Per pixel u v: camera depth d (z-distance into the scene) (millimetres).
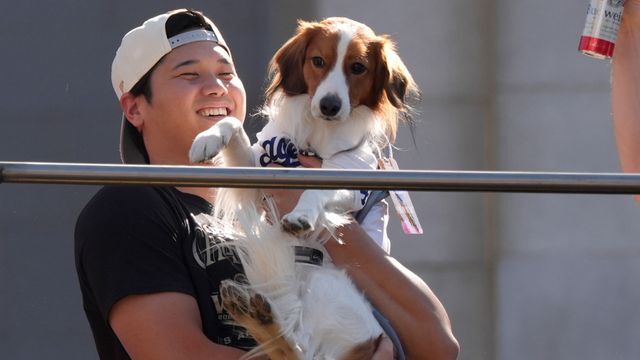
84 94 12812
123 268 6410
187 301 6414
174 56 7332
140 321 6324
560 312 13297
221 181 5336
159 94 7316
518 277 13281
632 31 7020
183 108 7258
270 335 6262
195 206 7023
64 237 12445
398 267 6969
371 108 7426
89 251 6535
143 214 6543
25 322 12289
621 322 13312
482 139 13469
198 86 7285
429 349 6902
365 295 6930
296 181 5355
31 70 12797
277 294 6574
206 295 6562
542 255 13297
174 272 6469
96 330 6711
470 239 13250
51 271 12391
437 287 13172
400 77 7590
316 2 13078
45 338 12312
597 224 13398
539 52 13539
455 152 13453
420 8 13453
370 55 7383
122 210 6555
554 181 5480
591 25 6816
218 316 6582
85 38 12859
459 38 13484
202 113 7293
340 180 5375
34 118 12758
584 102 13555
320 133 7289
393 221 13117
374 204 7352
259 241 6605
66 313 12359
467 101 13492
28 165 5285
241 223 6668
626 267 13383
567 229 13328
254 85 12750
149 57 7344
